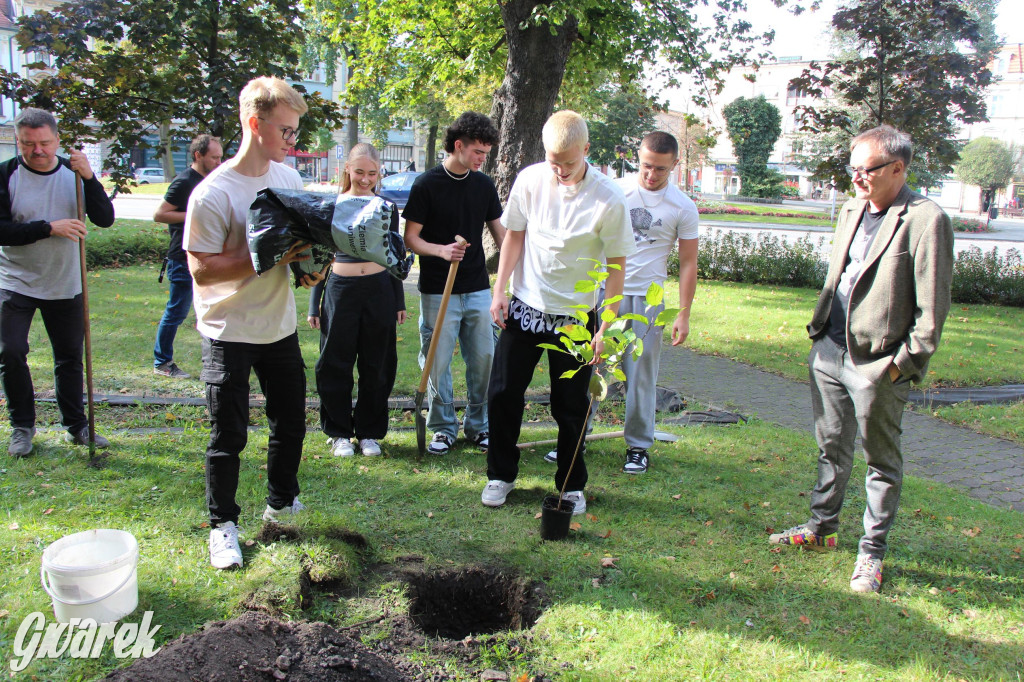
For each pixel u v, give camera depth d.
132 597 2.83
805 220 34.22
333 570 3.14
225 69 8.32
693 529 3.87
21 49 7.95
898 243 3.18
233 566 3.17
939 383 7.60
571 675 2.65
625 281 4.51
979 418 6.35
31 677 2.47
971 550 3.75
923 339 3.08
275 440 3.46
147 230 13.96
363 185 4.46
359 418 4.70
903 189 3.27
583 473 3.98
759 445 5.25
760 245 14.98
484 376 4.85
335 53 33.34
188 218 2.99
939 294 3.07
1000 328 10.73
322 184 46.47
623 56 15.16
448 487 4.27
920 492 4.51
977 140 46.25
